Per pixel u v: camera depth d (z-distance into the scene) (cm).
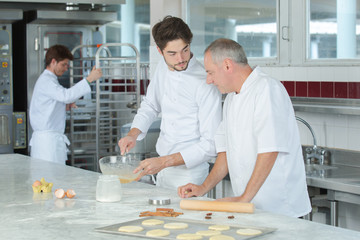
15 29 618
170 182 286
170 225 172
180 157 257
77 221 185
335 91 377
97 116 515
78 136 588
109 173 239
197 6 508
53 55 448
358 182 307
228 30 480
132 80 577
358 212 348
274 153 219
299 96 405
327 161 373
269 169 218
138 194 229
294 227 173
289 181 234
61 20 561
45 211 200
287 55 416
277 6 420
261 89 224
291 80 411
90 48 600
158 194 229
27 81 584
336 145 373
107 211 199
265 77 229
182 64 261
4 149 579
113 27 626
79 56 595
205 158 263
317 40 397
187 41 254
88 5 532
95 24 598
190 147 262
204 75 275
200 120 269
